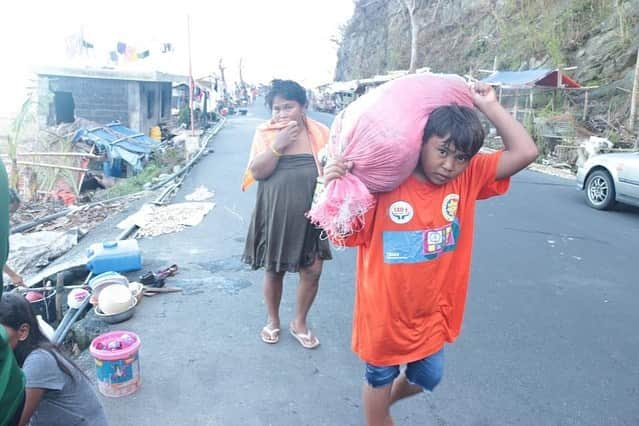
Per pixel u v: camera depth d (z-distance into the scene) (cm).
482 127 190
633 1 1920
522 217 838
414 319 222
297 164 341
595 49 1973
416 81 197
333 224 200
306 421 299
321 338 398
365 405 242
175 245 629
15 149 1267
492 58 2620
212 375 342
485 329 426
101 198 1223
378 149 189
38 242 669
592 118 1727
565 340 411
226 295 473
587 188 939
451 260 226
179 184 1071
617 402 329
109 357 307
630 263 611
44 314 445
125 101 2095
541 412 315
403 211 209
